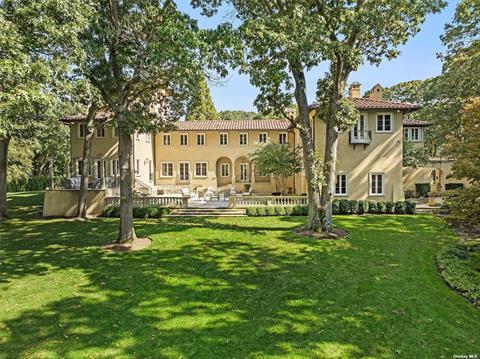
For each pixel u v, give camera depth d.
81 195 21.27
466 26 22.16
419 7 13.21
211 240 14.68
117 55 13.07
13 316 7.66
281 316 7.61
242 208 21.92
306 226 16.98
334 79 15.52
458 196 11.46
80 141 28.34
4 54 8.36
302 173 27.67
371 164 23.50
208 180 35.06
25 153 34.72
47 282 9.89
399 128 23.44
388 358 5.98
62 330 7.00
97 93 13.04
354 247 13.42
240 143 35.00
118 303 8.34
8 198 30.89
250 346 6.35
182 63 11.37
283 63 13.27
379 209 21.11
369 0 13.71
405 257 12.11
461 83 24.39
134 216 20.34
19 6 8.71
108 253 12.95
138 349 6.26
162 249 13.39
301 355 6.05
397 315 7.65
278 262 11.62
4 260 12.16
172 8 13.55
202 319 7.47
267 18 12.89
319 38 12.43
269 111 15.70
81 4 10.33
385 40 15.00
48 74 8.77
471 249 12.69
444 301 8.39
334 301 8.45
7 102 8.07
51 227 18.20
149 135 33.47
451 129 26.92
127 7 13.34
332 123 15.68
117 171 28.42
